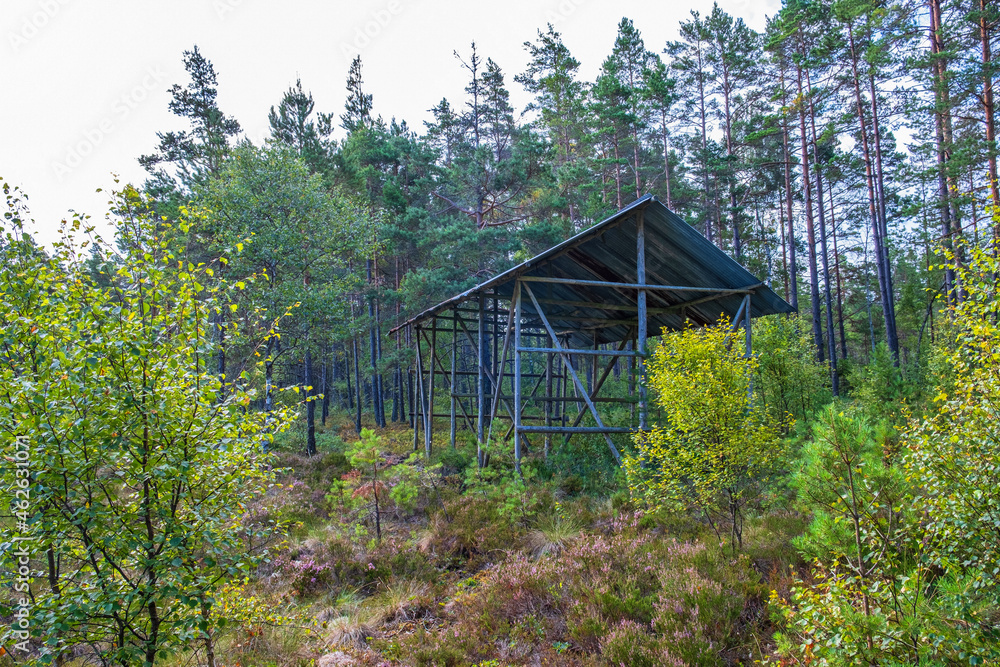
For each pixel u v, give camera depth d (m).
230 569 4.29
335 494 12.08
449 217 26.19
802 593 4.48
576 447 14.65
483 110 32.84
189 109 27.38
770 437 7.80
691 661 5.33
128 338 3.94
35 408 3.71
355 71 37.69
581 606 6.61
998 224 4.68
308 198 19.03
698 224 33.59
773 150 31.75
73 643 3.97
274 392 5.13
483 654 6.25
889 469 5.09
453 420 17.22
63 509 3.84
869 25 20.28
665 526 9.02
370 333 28.45
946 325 11.95
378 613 7.42
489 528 10.02
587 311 17.34
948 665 3.67
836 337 39.78
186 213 4.88
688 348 8.26
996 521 3.72
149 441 4.05
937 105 17.27
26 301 4.36
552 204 26.09
